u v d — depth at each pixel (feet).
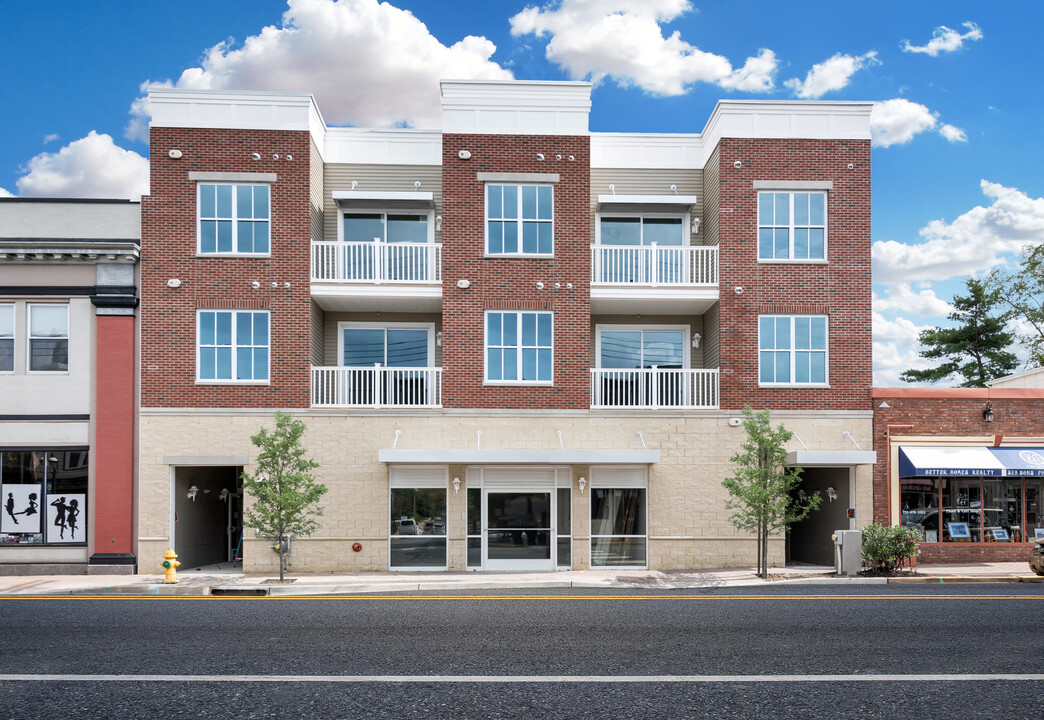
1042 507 72.33
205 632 40.27
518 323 71.82
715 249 73.31
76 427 68.33
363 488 69.05
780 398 71.56
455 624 42.50
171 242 69.77
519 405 70.74
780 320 72.59
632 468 70.59
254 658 34.17
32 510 67.87
